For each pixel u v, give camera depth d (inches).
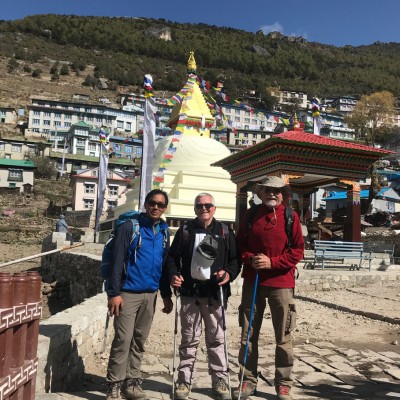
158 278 206.4
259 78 6909.5
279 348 200.5
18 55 6555.1
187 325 204.7
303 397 209.5
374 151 784.9
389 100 4217.5
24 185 2726.4
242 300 212.4
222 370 202.2
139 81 6451.8
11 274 155.3
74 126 3619.6
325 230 932.6
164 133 1258.0
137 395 200.2
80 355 246.5
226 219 1013.2
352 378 242.1
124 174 2305.6
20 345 153.9
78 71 6402.6
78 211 1991.9
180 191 992.2
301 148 765.3
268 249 201.0
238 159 886.4
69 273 786.2
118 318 197.2
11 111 4365.2
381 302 470.6
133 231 199.6
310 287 560.7
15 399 152.0
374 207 1936.5
